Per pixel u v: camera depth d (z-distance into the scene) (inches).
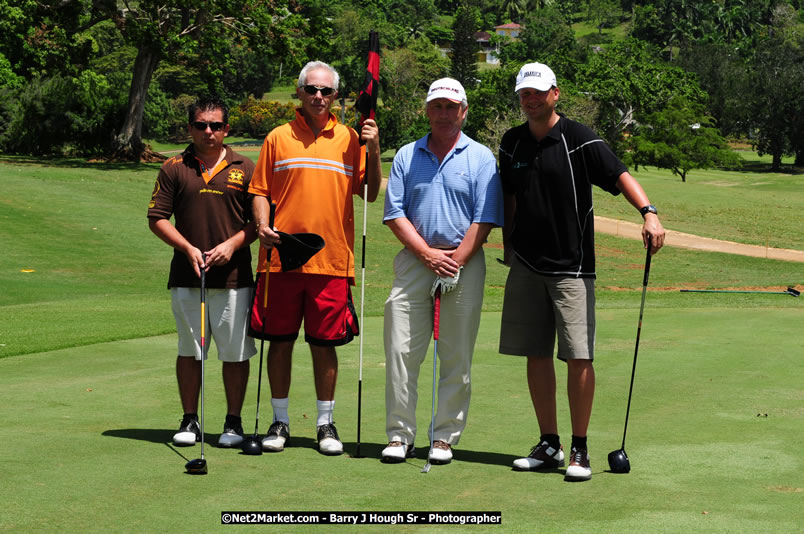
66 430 188.7
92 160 1733.5
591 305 167.2
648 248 161.8
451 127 174.4
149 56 1744.6
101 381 252.5
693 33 5506.9
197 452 173.0
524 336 172.4
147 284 730.8
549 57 2906.0
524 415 215.9
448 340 175.8
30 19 1667.1
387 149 3184.1
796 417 213.5
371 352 314.2
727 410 222.4
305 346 329.7
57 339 344.5
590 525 127.5
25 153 1791.3
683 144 2600.9
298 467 162.7
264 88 4574.3
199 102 185.5
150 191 1249.4
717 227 1409.9
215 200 186.1
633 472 161.9
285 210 183.3
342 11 5182.1
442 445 170.6
